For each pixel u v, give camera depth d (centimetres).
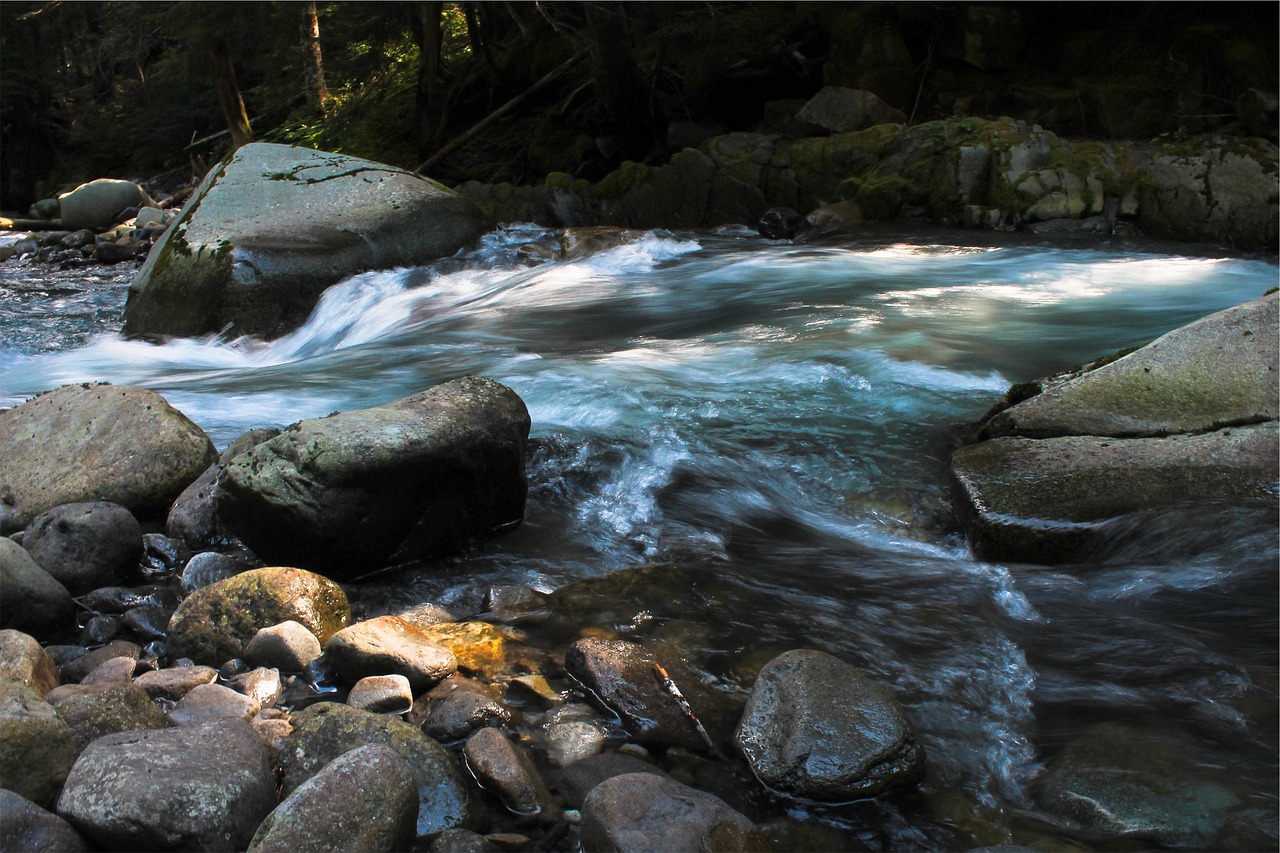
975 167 1248
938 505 478
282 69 2453
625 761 292
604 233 1153
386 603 398
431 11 1856
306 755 282
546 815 271
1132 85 1420
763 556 434
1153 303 816
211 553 424
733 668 342
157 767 257
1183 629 362
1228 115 1348
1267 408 478
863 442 539
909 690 329
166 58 2764
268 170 1120
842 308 822
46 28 3369
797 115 1521
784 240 1207
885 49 1562
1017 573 412
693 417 575
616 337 798
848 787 276
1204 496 432
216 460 497
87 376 833
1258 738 298
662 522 464
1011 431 501
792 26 1667
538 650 354
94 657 356
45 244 1709
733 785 284
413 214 1098
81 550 416
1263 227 1042
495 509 447
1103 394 501
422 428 414
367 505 404
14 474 487
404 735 284
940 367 643
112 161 3362
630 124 1659
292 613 368
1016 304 820
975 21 1542
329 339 962
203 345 970
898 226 1252
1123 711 314
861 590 399
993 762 294
